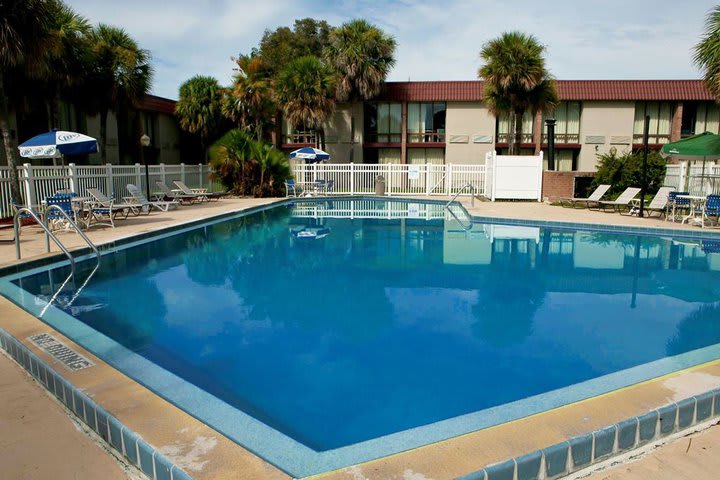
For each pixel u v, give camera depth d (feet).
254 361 14.55
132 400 9.83
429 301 20.99
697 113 98.12
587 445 8.39
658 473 8.15
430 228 43.21
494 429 8.87
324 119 91.04
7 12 40.24
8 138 42.09
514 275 25.79
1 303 17.47
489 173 66.18
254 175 71.00
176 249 33.06
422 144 100.53
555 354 15.08
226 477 7.41
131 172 54.95
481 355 14.99
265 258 30.22
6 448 8.78
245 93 86.94
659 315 19.07
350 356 14.94
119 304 20.16
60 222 35.76
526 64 72.84
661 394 10.14
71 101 68.64
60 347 12.84
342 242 36.14
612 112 97.09
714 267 27.78
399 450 8.84
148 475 8.11
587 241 36.11
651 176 60.03
